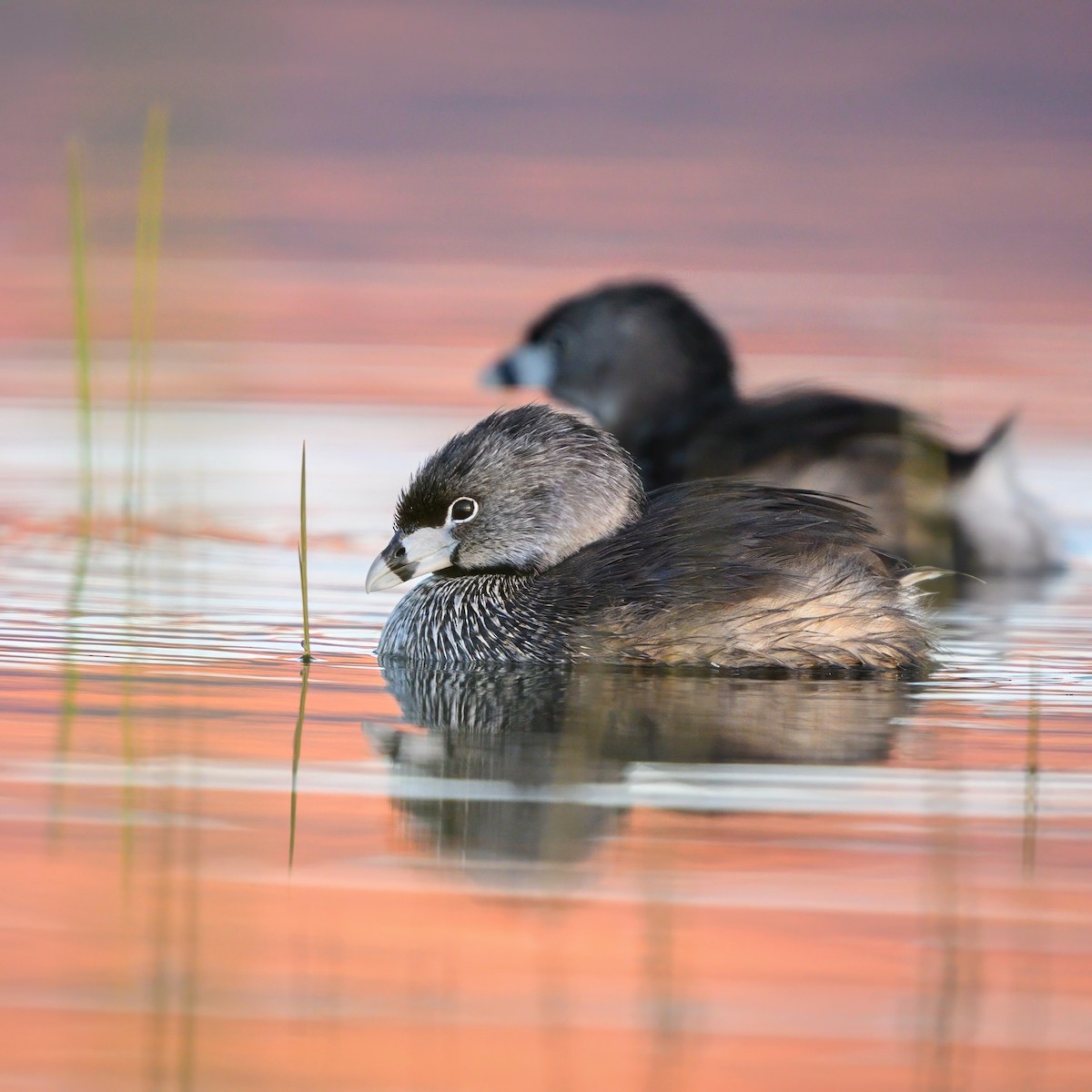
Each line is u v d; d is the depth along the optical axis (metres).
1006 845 8.66
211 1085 6.39
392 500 18.62
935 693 11.72
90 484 16.92
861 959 7.41
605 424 18.95
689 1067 6.52
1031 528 16.33
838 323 27.56
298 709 11.07
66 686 11.46
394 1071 6.49
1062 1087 6.52
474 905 7.87
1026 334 27.23
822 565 12.39
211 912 7.74
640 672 12.27
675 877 8.19
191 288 29.39
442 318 28.41
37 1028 6.75
